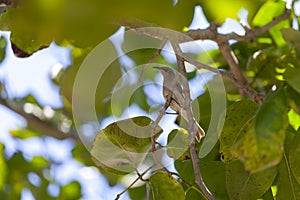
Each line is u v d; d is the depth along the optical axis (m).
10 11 6.95
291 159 6.24
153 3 6.52
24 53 7.19
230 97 8.58
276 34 9.13
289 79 5.51
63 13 6.55
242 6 8.02
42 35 6.94
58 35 6.87
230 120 6.66
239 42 9.35
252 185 6.64
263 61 8.73
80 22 6.56
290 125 6.94
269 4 9.00
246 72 9.23
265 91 8.57
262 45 9.25
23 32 6.99
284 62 7.27
